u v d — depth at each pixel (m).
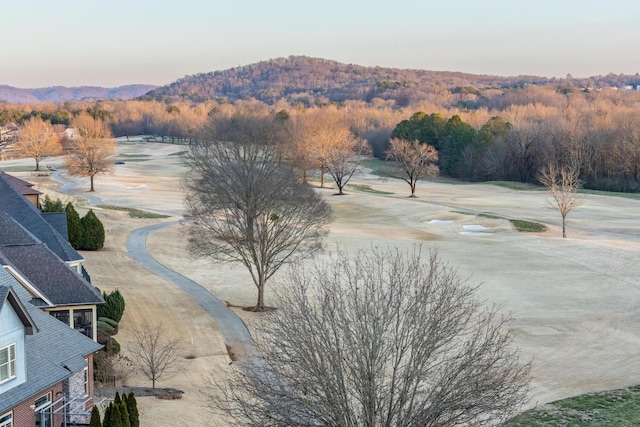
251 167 56.75
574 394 35.75
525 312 51.41
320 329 23.39
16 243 38.81
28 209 47.78
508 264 67.12
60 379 27.86
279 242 55.44
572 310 52.12
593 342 44.88
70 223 67.88
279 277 61.62
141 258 68.12
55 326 31.17
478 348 26.91
